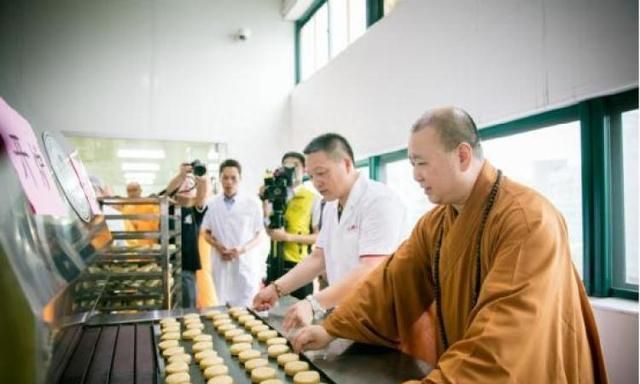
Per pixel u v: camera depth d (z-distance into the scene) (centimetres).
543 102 193
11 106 77
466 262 96
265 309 145
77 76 451
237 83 503
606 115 180
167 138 475
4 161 56
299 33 529
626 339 162
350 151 161
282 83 520
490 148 242
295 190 301
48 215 67
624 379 162
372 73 342
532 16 198
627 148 177
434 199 98
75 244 79
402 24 301
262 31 515
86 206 106
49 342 50
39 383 45
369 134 347
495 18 220
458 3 246
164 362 99
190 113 485
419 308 113
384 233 144
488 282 79
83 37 454
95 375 88
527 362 69
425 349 112
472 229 95
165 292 172
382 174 359
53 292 54
